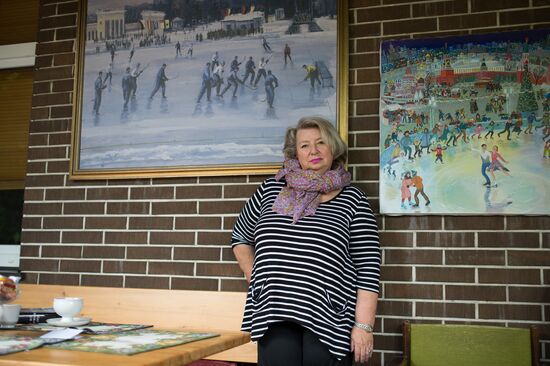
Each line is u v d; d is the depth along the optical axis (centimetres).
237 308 286
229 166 300
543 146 265
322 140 227
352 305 209
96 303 305
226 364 266
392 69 287
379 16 294
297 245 205
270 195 230
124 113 321
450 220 272
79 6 335
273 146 297
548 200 262
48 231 326
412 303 271
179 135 311
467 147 273
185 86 314
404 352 258
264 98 301
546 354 255
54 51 342
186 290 296
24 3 360
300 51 299
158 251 307
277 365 197
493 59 275
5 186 356
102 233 317
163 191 311
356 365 273
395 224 278
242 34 309
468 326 255
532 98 269
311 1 301
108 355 138
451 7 285
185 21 319
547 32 270
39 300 315
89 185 323
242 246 244
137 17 326
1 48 358
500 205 266
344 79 290
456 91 278
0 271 332
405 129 281
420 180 276
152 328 199
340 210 217
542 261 261
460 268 268
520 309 260
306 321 193
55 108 336
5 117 359
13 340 155
